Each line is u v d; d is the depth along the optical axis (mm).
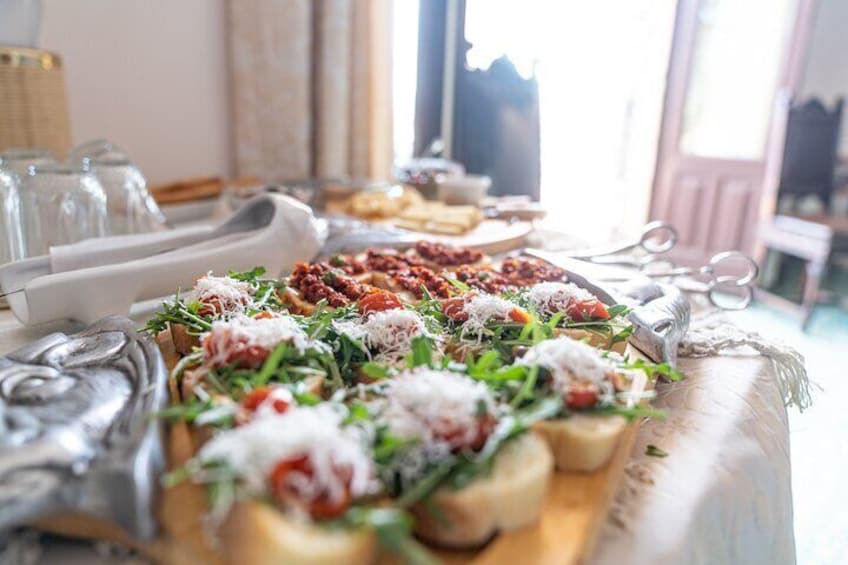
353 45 1678
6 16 1009
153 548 346
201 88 1508
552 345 479
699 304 893
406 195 1469
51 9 1237
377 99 1779
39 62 1029
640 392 514
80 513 335
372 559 334
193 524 362
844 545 1135
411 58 2012
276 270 841
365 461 341
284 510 319
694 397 618
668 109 2473
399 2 1867
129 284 710
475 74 2035
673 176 2570
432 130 2135
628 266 991
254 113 1557
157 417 390
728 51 2426
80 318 691
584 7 2145
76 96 1315
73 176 871
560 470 441
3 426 374
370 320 577
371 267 869
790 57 2428
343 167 1730
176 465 406
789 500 607
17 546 361
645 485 476
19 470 334
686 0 2332
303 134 1616
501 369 475
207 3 1462
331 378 518
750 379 667
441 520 357
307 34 1557
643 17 2240
